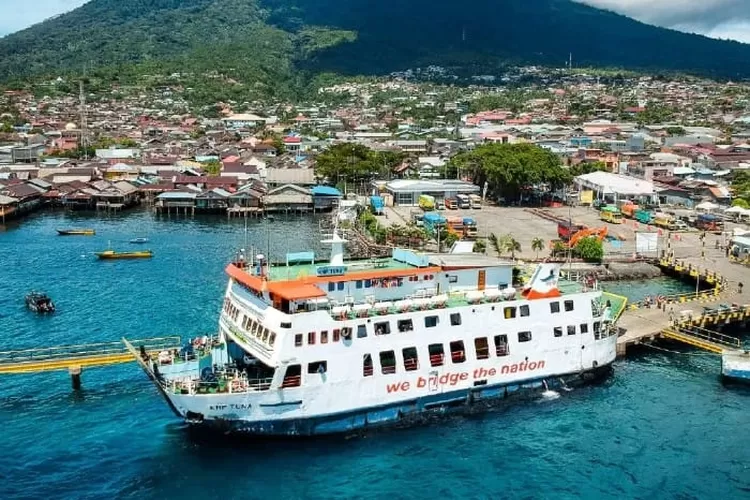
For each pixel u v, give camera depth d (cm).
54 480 5172
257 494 5022
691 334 8075
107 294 10338
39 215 17762
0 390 6756
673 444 5803
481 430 5969
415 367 5944
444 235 13488
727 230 14812
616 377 7125
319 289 5750
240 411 5484
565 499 5022
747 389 6906
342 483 5166
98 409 6331
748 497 5088
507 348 6331
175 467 5350
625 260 12125
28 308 9581
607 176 18962
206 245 14088
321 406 5638
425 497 5012
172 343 7912
